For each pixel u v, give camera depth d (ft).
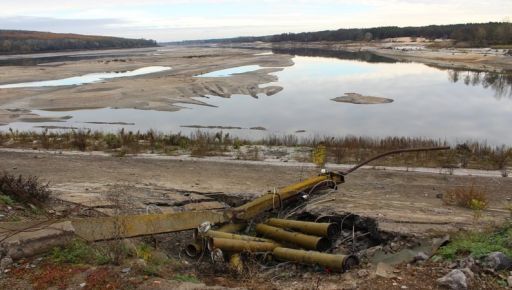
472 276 16.62
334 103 110.01
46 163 43.78
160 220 21.75
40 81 159.33
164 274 17.28
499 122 86.53
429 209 28.19
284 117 93.91
